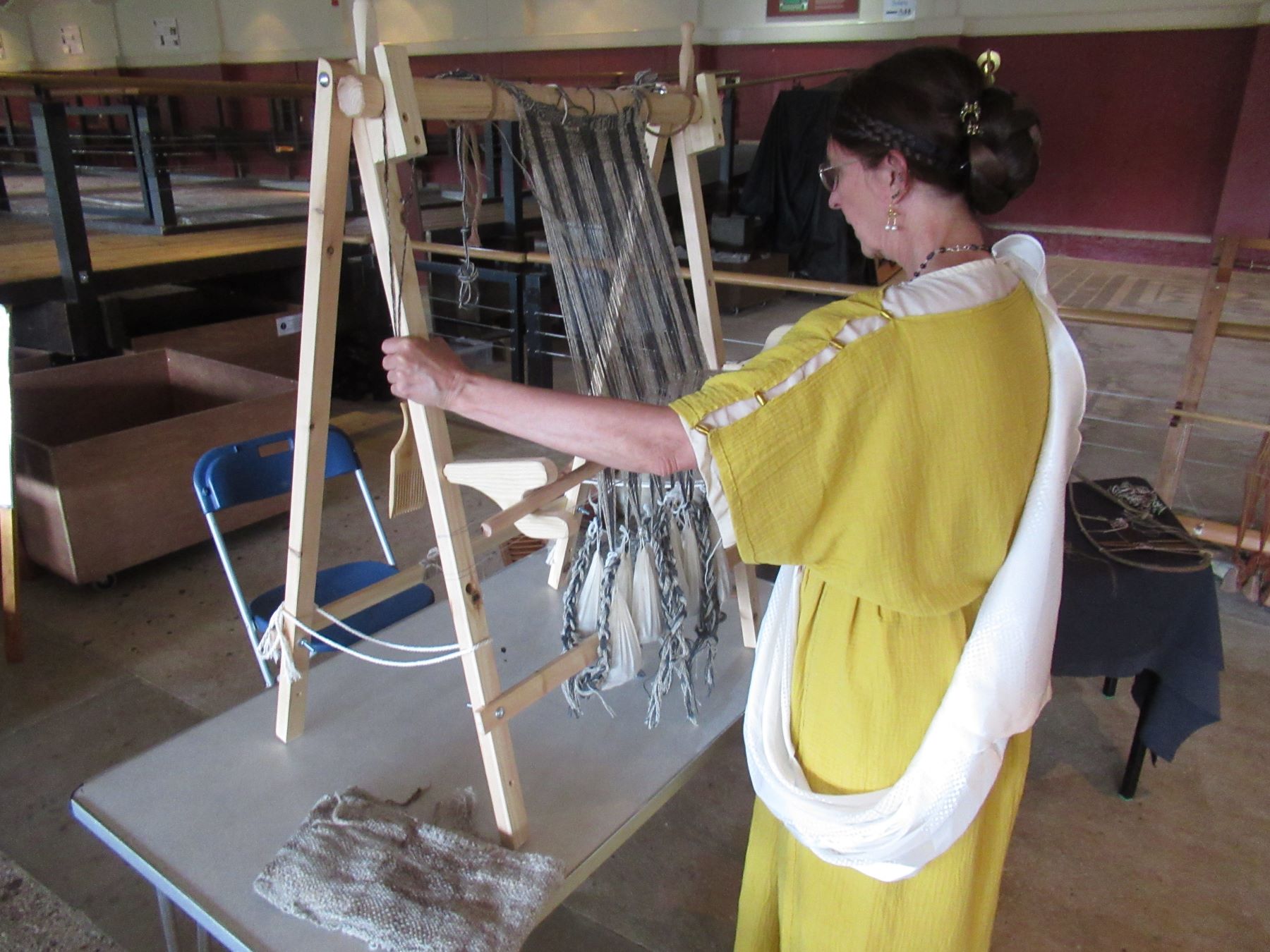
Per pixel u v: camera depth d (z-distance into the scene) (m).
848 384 0.81
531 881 1.11
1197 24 7.52
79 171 8.16
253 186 7.63
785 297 7.02
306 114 8.36
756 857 1.29
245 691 2.29
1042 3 7.99
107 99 8.63
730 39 9.15
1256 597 2.67
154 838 1.20
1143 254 8.37
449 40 10.34
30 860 1.77
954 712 0.95
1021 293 0.91
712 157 7.91
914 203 0.90
